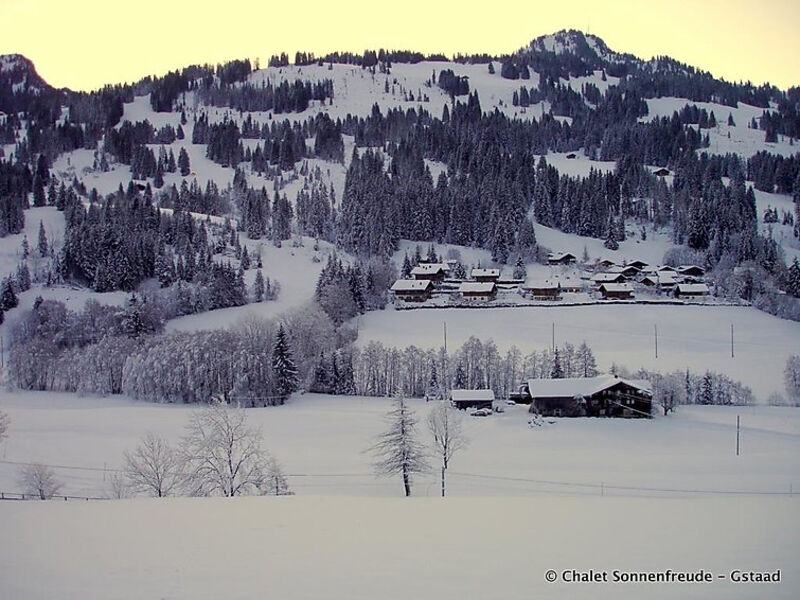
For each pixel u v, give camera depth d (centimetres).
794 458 6400
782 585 1889
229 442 4425
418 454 5247
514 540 2355
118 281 15338
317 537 2397
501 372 10256
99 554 2206
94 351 10506
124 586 1911
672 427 7831
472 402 9012
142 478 4672
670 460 6322
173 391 9675
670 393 8762
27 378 10694
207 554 2202
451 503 2981
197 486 4453
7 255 16700
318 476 5681
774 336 12900
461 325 13725
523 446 7056
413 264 18325
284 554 2200
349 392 10488
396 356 10512
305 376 10688
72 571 2039
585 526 2548
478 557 2158
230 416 5225
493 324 13750
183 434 7350
